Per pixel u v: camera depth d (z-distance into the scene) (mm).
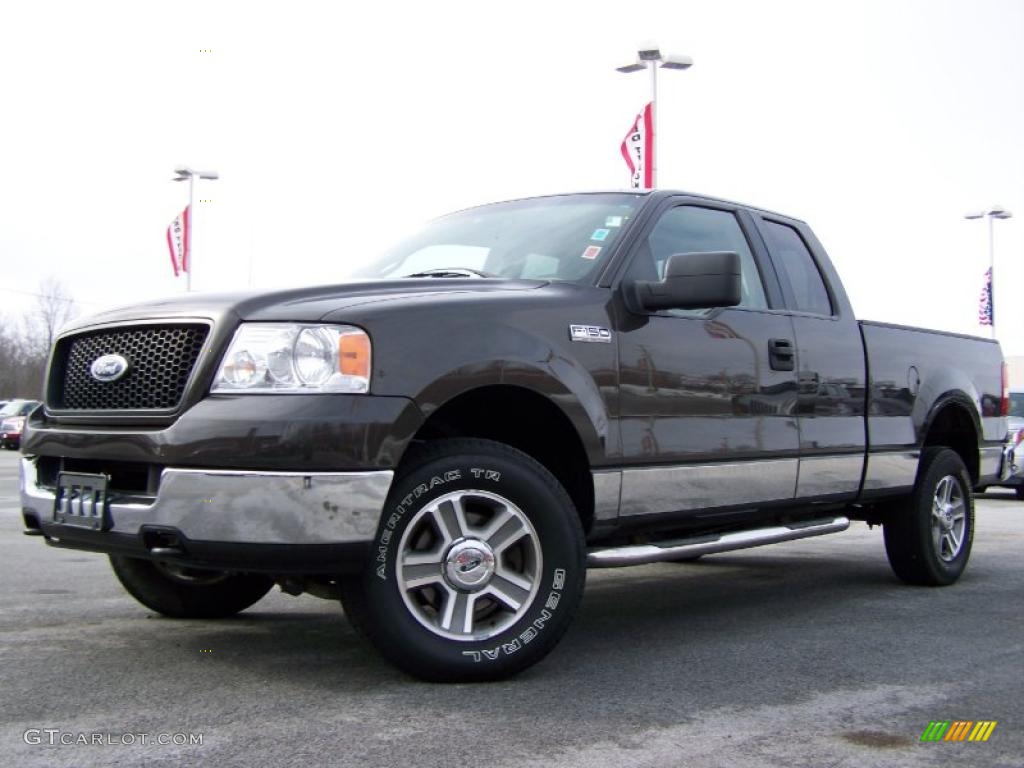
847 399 5504
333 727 3297
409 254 5172
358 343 3539
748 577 6805
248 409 3439
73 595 5590
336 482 3426
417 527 3730
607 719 3449
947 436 6922
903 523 6227
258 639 4547
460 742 3176
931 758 3145
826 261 5789
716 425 4691
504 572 3850
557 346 4059
